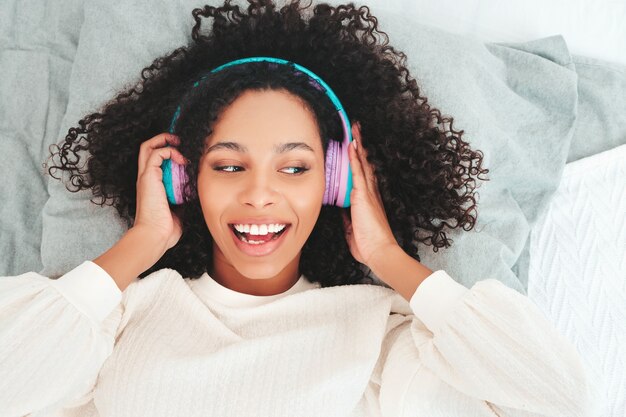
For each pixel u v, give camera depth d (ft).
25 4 4.04
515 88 4.02
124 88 3.61
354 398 3.02
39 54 4.01
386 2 4.27
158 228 3.06
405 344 3.04
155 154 3.07
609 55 4.35
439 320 2.78
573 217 3.89
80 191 3.60
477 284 2.79
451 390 2.87
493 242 3.58
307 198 2.92
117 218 3.57
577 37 4.34
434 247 3.55
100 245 3.55
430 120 3.45
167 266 3.44
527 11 4.33
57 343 2.52
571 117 3.96
